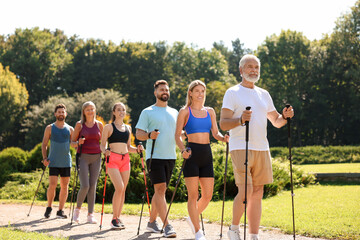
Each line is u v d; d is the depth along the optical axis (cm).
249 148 466
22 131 4647
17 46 5562
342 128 4769
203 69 5981
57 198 1103
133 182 1027
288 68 4738
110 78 5528
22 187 1295
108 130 627
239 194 465
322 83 4694
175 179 1000
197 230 480
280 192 1093
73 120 4328
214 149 1212
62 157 732
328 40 4956
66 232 578
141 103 5406
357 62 4547
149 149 554
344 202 837
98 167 705
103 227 623
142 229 598
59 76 5725
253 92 486
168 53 5897
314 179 1286
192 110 505
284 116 472
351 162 2297
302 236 529
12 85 4819
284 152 2553
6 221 688
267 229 576
